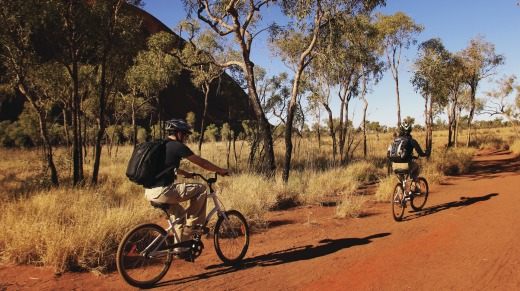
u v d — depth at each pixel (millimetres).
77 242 5164
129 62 15406
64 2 12406
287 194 10328
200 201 4891
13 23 12031
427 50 22766
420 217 8023
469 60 28203
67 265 5008
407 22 21625
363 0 12922
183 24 18656
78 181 12984
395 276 4664
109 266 5145
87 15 12688
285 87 21188
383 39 21766
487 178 14148
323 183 12289
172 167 4590
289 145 12977
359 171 15602
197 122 58688
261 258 5574
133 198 9969
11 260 5234
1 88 15328
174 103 57500
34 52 13203
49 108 16750
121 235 5703
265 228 7477
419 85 22094
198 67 21766
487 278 4516
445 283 4410
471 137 46312
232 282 4617
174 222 4797
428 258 5293
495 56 28016
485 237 6219
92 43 13633
